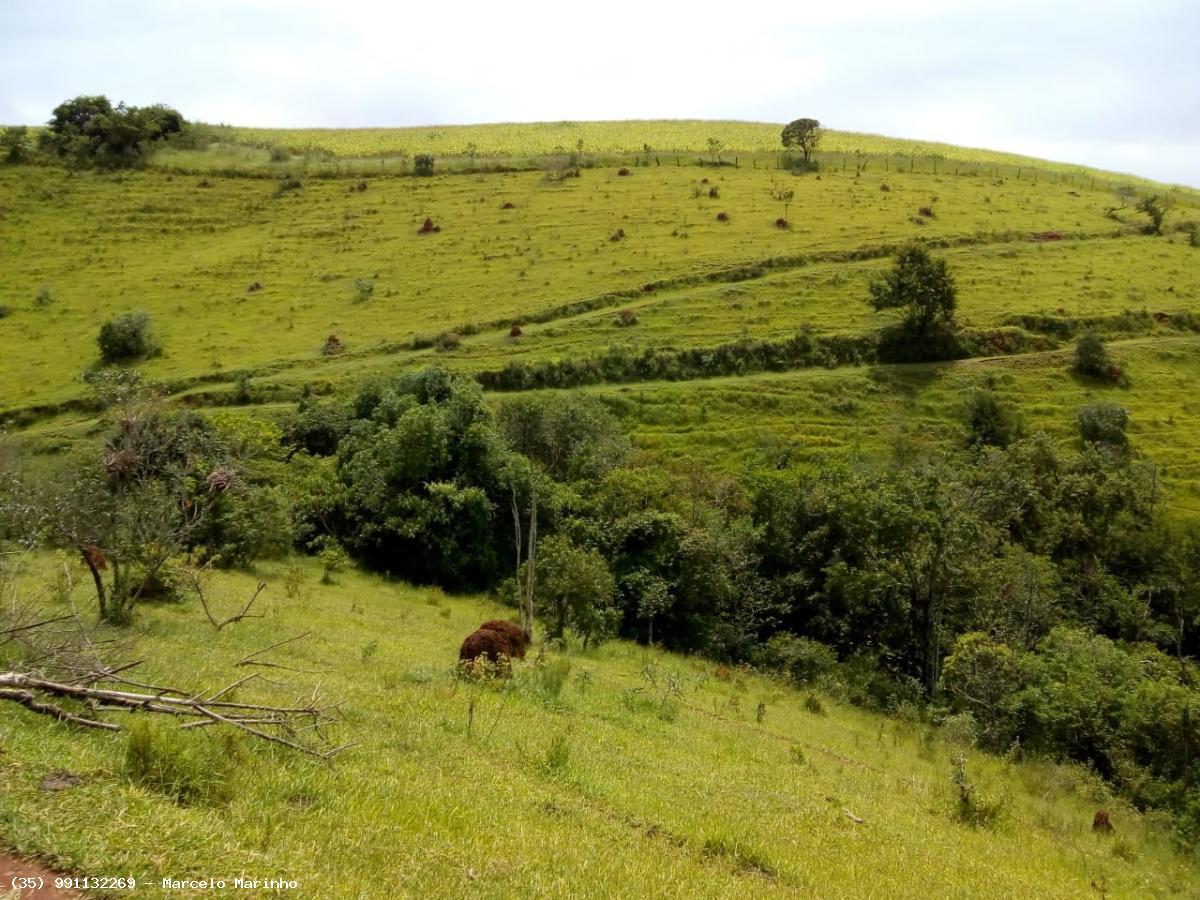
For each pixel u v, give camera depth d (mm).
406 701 12914
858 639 35750
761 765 15555
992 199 96562
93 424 49219
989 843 13812
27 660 8508
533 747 11977
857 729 24344
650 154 111688
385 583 35938
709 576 34531
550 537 30016
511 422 50406
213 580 24938
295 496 38875
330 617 22719
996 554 40125
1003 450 53625
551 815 9172
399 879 6199
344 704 11445
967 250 81000
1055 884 12227
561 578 28016
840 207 90688
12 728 7055
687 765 13750
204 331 64875
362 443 43844
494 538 40500
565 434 50438
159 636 14945
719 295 70375
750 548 37812
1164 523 46875
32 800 5566
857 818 12969
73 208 88375
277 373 57438
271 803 7145
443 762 10000
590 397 55938
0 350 61562
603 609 30750
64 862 4902
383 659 17000
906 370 63688
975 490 43625
